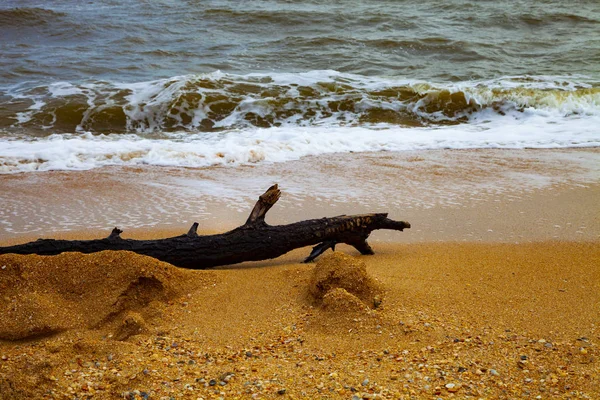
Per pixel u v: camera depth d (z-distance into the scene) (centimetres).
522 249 654
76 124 1103
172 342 519
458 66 1492
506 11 2000
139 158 912
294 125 1127
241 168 887
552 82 1292
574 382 478
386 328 528
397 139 1006
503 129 1070
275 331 532
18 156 899
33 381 471
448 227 703
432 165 891
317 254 634
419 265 624
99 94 1213
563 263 625
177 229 699
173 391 474
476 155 934
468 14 1981
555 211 738
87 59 1491
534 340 516
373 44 1664
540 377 483
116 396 470
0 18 1802
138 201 773
